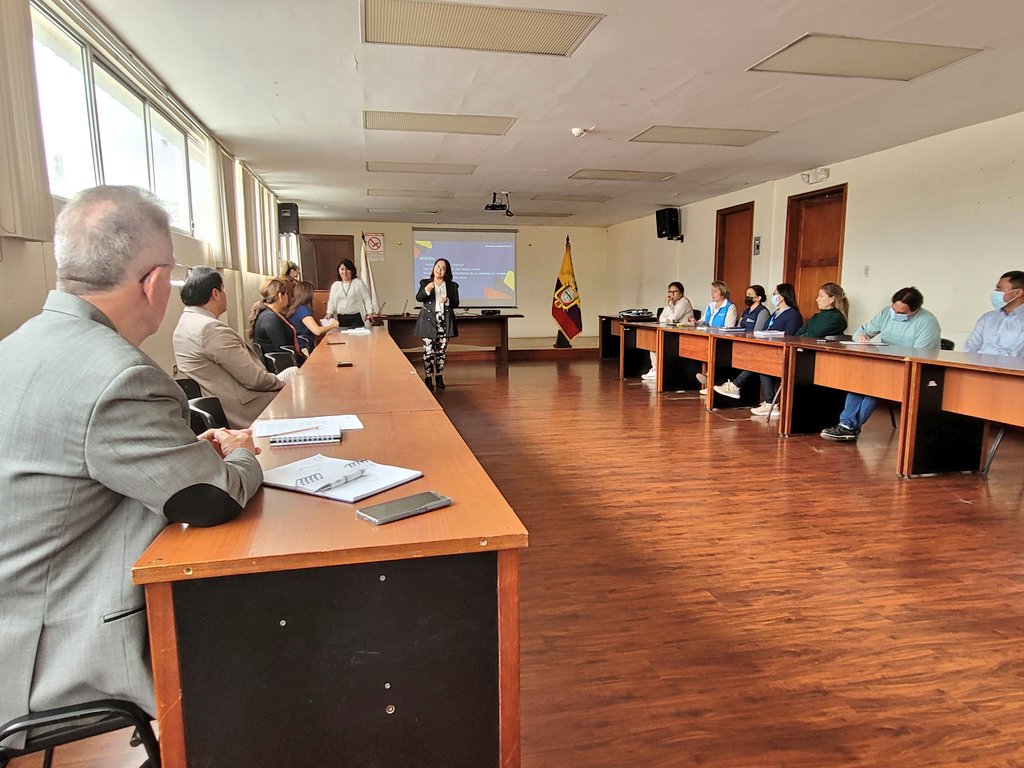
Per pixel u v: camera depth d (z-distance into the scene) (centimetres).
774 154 615
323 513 107
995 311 427
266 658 95
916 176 566
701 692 165
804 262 736
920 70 380
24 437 87
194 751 95
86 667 92
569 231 1263
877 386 382
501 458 396
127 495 92
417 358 928
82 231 95
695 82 399
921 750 143
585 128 509
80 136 307
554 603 212
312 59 353
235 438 127
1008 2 292
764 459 393
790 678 170
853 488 333
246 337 633
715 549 255
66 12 278
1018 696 162
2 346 93
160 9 292
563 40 331
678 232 982
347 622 96
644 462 386
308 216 1082
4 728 87
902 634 192
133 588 95
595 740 147
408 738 100
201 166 531
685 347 623
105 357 90
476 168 671
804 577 230
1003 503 309
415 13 297
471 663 101
